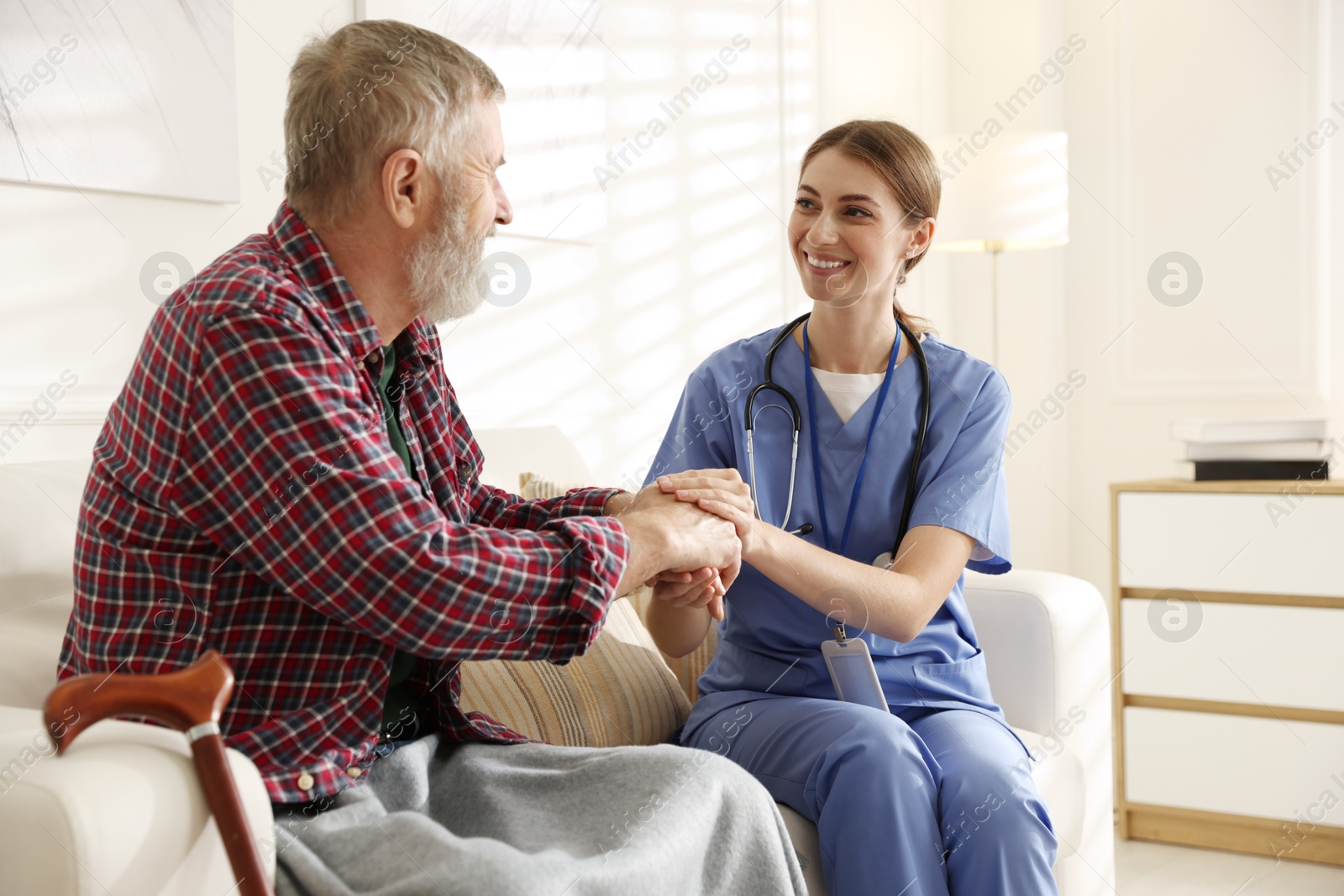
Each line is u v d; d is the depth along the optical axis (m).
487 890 0.83
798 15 3.19
